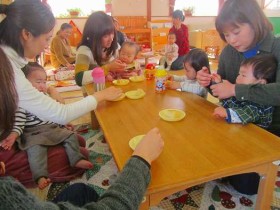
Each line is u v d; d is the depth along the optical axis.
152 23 5.52
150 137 0.76
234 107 1.16
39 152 1.34
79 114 1.20
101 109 1.22
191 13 5.95
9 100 0.52
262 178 0.89
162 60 3.46
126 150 0.84
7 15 1.04
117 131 0.98
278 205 1.20
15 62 1.08
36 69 1.57
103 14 1.91
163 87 1.46
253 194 1.27
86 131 2.03
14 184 0.44
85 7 5.46
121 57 2.07
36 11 1.03
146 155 0.69
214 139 0.90
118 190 0.57
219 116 1.08
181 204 1.23
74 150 1.45
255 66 1.15
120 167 0.74
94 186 1.37
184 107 1.22
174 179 0.69
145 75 1.81
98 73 1.49
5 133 0.56
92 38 1.91
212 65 4.11
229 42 1.24
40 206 0.45
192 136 0.92
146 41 5.50
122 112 1.17
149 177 0.65
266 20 1.17
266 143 0.87
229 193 1.30
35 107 1.12
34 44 1.09
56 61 4.07
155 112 1.16
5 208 0.41
